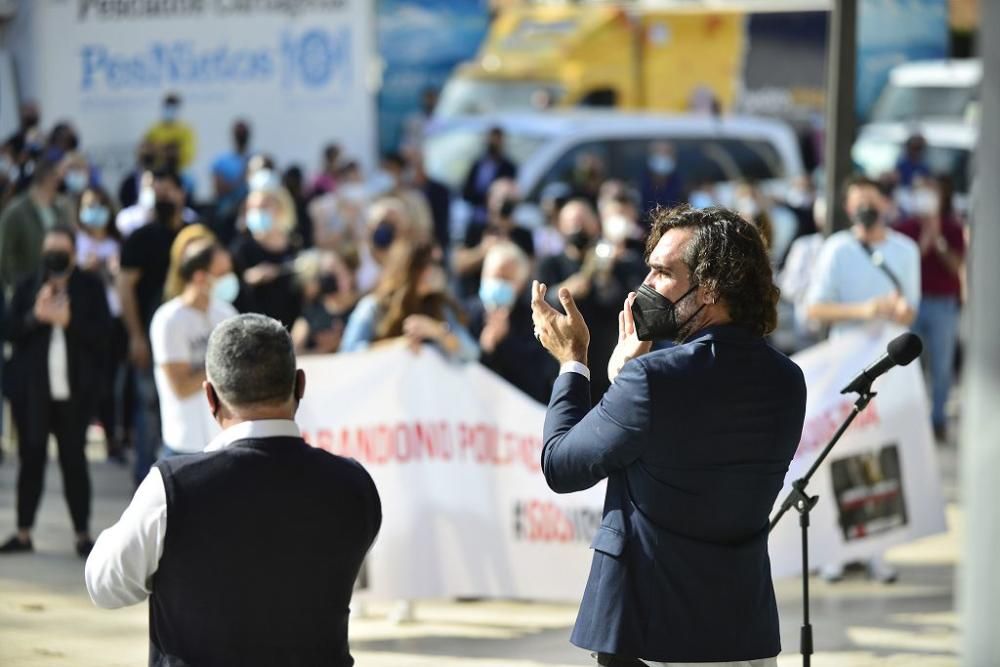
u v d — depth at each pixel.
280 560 4.95
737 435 5.25
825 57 27.44
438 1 28.11
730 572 5.28
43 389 12.13
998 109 5.04
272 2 23.27
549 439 5.46
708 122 26.00
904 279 11.88
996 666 5.05
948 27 29.12
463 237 23.22
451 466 10.48
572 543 10.48
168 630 4.96
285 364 5.11
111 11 23.09
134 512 4.94
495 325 12.37
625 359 5.66
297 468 5.04
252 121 23.38
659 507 5.25
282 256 14.34
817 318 11.90
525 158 25.06
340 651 5.11
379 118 28.36
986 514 5.07
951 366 18.08
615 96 27.39
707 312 5.39
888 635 10.20
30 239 15.88
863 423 11.44
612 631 5.26
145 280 13.81
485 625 10.45
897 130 28.16
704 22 27.34
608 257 12.32
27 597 11.03
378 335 11.14
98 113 23.19
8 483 15.20
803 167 26.53
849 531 11.32
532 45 27.66
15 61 23.11
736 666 5.36
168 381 10.37
